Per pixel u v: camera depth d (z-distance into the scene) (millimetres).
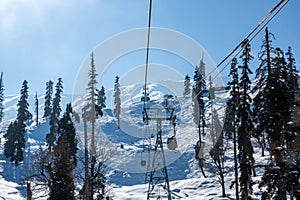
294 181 18484
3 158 65125
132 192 44562
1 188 44750
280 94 20484
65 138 32344
